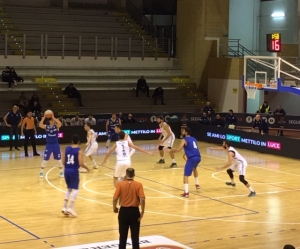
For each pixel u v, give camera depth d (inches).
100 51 1253.1
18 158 829.2
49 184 655.1
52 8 1294.3
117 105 1158.3
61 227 478.9
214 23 1253.7
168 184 665.6
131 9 1393.9
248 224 498.6
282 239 453.1
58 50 1210.6
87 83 1179.3
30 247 422.3
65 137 967.0
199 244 435.2
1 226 480.4
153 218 513.0
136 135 1035.3
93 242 435.8
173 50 1342.3
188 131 613.0
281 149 887.1
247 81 909.8
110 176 703.7
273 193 627.8
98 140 998.4
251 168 783.7
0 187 636.1
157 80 1261.1
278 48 841.5
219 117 1040.8
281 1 1302.9
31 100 1024.9
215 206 563.8
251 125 1094.4
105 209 542.6
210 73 1239.5
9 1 1305.4
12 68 1096.2
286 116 1074.7
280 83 839.7
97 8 1387.8
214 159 848.3
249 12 1358.3
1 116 1033.5
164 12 1409.9
